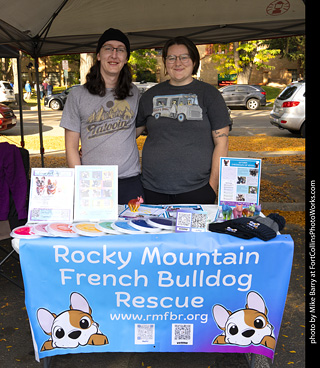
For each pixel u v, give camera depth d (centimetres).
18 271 401
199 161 293
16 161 333
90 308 237
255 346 245
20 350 284
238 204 265
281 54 2795
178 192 297
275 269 233
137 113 311
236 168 264
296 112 1183
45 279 231
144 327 242
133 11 526
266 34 627
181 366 268
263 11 530
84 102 290
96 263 228
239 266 231
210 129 298
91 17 539
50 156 985
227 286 235
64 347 242
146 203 311
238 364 270
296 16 543
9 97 2008
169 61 288
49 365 262
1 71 3109
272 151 1034
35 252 227
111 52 282
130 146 304
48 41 618
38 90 749
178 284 234
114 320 240
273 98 2602
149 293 235
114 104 294
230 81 2780
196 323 242
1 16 463
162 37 613
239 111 1997
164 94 299
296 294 359
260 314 240
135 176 309
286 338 297
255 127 1488
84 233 230
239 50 2198
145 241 227
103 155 297
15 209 341
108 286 233
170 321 242
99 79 289
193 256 228
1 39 538
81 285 233
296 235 490
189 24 571
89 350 244
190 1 502
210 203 304
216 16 545
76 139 299
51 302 235
